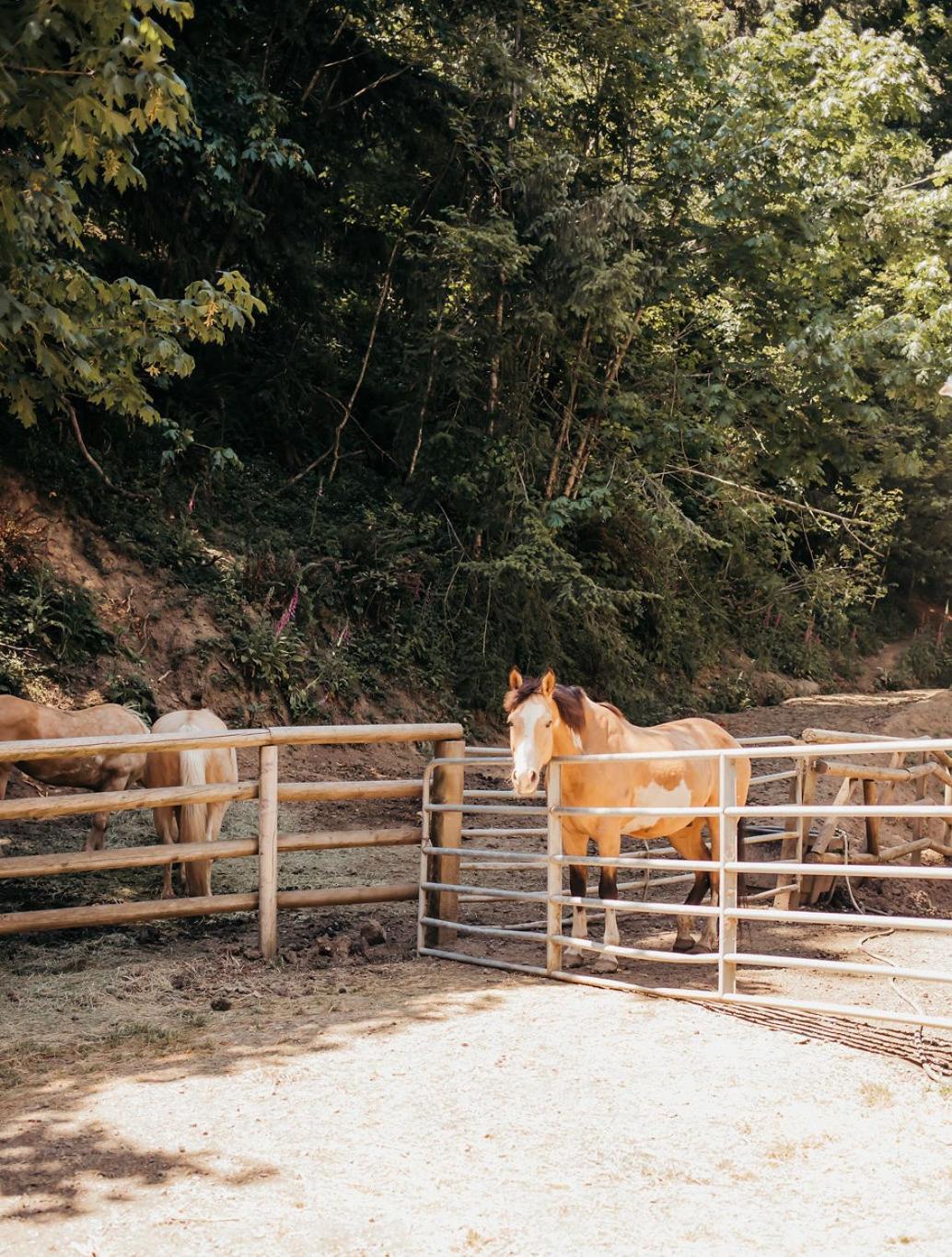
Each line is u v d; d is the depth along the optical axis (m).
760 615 25.53
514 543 17.70
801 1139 4.07
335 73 18.33
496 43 17.30
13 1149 4.10
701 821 7.08
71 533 14.41
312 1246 3.37
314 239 18.59
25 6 6.33
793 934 7.79
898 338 18.61
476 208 18.28
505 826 11.57
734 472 20.17
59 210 8.12
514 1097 4.48
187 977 6.36
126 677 13.12
